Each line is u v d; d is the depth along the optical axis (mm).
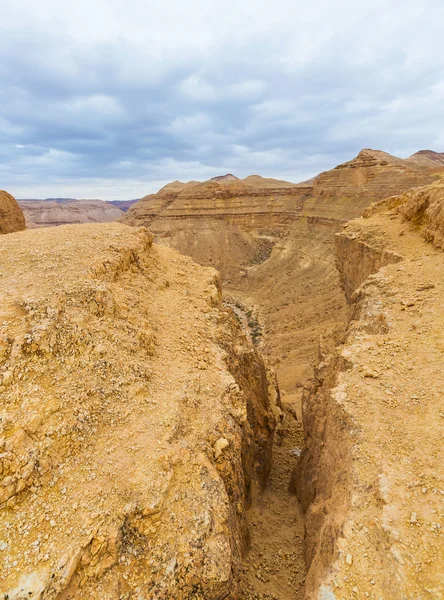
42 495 7840
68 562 6809
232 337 16984
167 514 8219
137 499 8070
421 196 21375
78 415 9297
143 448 9195
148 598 7121
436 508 7578
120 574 7266
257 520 14672
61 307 11508
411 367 11656
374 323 15070
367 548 7457
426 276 16188
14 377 9445
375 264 21625
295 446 22688
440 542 6992
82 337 11016
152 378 11688
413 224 21859
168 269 19594
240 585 10508
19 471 7812
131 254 17016
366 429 9867
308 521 12500
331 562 7793
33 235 17859
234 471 11141
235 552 9469
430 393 10484
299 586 11531
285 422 25016
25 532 7195
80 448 8867
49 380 9773
